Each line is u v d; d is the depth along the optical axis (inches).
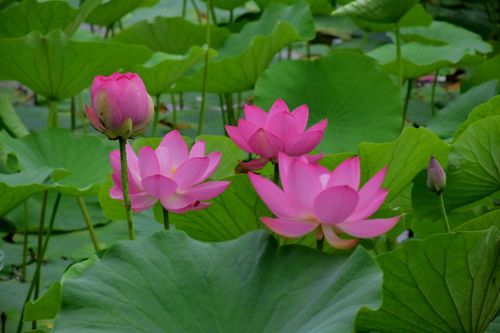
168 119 254.7
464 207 159.8
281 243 143.1
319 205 128.7
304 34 215.8
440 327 137.9
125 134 134.9
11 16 194.4
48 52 180.1
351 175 130.4
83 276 132.6
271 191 130.1
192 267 134.3
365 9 181.9
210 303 132.7
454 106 188.5
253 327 131.1
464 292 135.9
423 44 223.5
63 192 160.2
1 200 156.8
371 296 127.6
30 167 175.0
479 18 334.3
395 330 139.2
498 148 152.6
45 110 266.1
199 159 136.5
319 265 132.2
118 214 159.6
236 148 161.5
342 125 186.5
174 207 137.5
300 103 188.5
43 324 169.9
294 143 137.7
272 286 132.5
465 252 134.1
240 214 146.9
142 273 133.4
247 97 277.6
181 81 200.1
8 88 295.6
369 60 189.2
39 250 173.0
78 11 196.2
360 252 130.3
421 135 151.2
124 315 131.0
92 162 179.9
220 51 231.0
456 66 242.5
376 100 187.0
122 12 236.8
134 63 185.9
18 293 176.2
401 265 134.8
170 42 235.5
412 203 157.6
